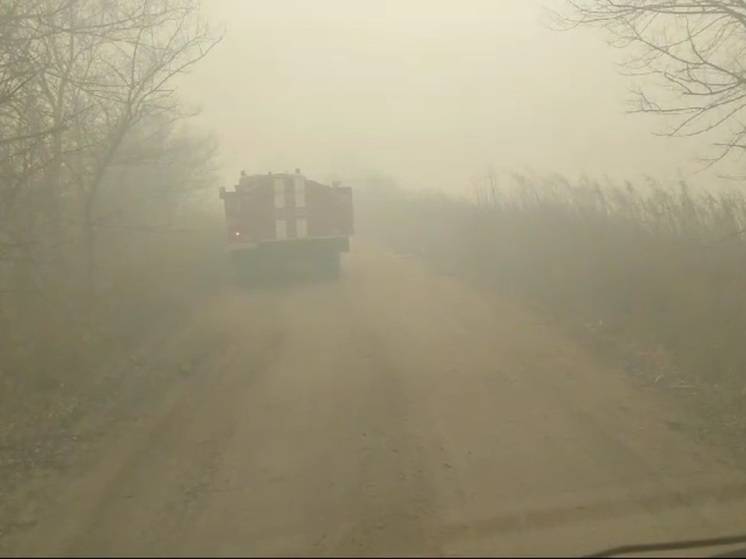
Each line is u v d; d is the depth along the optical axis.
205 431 7.56
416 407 8.07
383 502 5.71
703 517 5.40
